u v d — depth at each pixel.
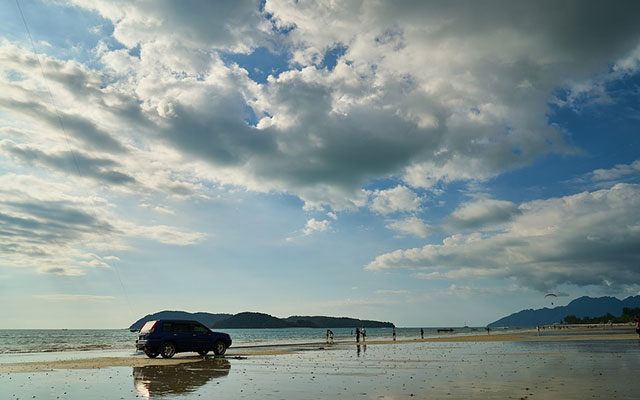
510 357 22.27
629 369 15.06
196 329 25.75
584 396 9.44
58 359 26.02
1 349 49.78
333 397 9.97
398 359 22.83
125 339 109.69
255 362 21.58
